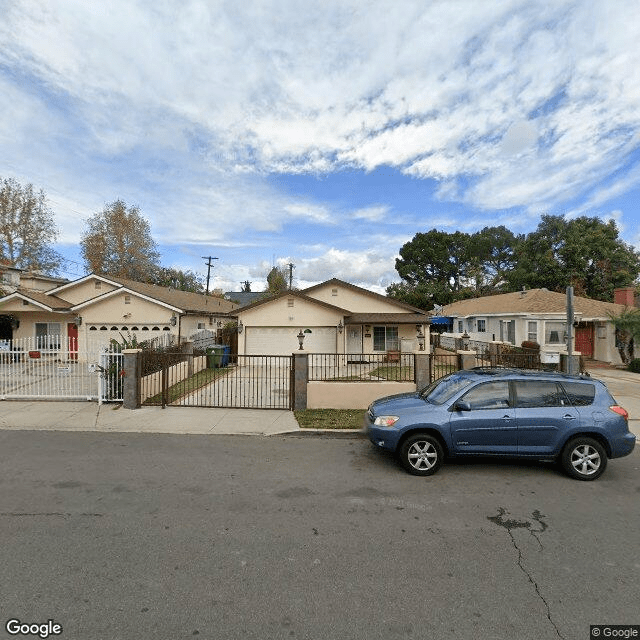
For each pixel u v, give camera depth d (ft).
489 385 20.17
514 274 128.88
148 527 13.79
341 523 14.28
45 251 108.68
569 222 117.80
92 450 22.85
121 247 126.21
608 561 11.99
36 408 33.30
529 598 10.24
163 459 21.34
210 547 12.53
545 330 68.44
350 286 76.02
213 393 40.63
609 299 104.27
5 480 18.12
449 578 11.05
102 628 9.02
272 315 69.62
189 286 197.98
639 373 56.18
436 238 175.94
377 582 10.84
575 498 16.69
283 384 46.83
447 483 18.26
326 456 22.18
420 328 73.41
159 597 10.10
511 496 16.85
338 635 8.89
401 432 19.57
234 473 19.33
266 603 9.92
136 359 33.32
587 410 19.29
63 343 69.41
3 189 102.68
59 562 11.59
